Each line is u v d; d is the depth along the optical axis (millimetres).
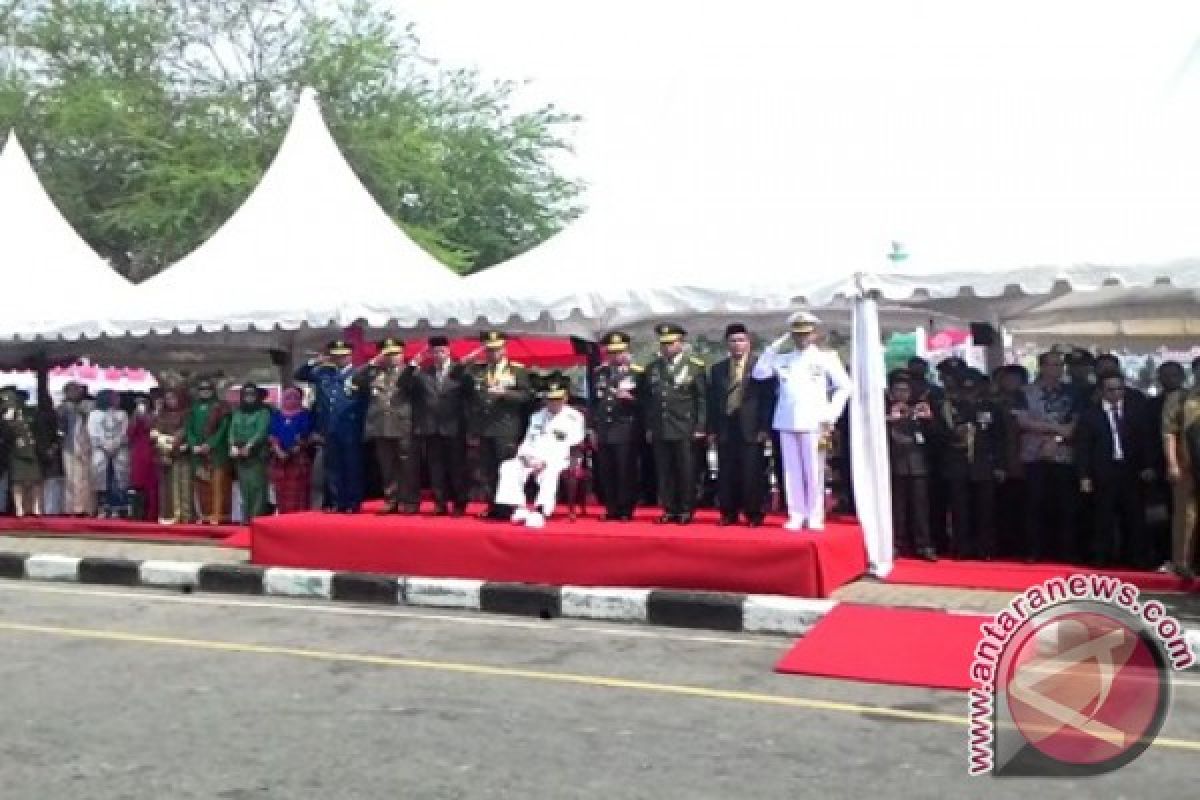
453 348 15859
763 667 6555
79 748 5000
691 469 9305
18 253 14367
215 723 5406
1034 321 15609
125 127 26031
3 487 13961
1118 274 7676
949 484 9250
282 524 9852
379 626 7961
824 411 8656
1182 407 7992
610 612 8078
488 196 29500
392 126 27469
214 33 27750
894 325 15141
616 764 4750
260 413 12367
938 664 6289
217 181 24891
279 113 27172
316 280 12469
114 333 12242
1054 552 9281
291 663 6738
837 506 10758
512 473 9312
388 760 4816
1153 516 8797
